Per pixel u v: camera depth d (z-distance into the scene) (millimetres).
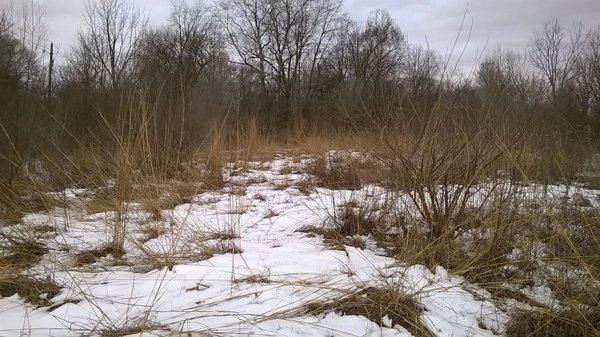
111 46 24250
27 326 2875
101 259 4137
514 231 4168
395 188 4734
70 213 5305
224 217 5465
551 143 6059
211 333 2775
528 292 3701
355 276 3629
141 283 3533
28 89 7211
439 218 4266
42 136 6348
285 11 29375
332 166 7648
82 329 2855
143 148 5133
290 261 3990
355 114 6309
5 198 5152
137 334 2775
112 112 7438
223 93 9398
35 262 3955
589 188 6180
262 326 2865
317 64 29078
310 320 2979
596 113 11625
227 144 8430
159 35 23656
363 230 4875
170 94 7465
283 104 16453
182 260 4062
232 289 3387
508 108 4594
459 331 3025
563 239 4031
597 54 15266
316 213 5500
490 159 4246
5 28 7332
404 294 3293
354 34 29344
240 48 30797
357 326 2949
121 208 4680
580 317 3168
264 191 7102
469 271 3941
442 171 4238
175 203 5863
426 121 4297
